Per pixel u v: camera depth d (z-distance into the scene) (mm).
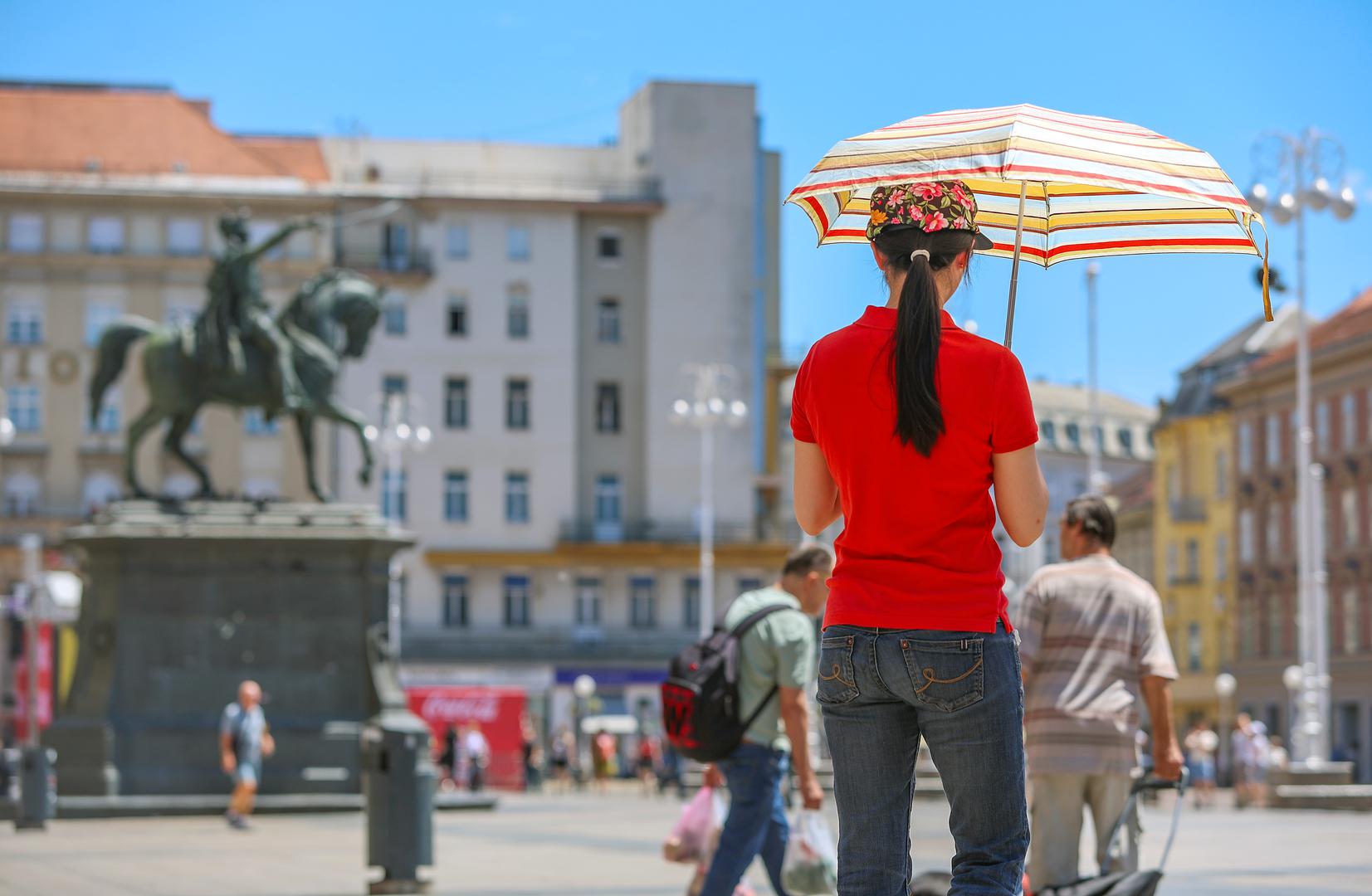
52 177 87188
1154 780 9461
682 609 89812
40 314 86750
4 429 53500
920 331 5195
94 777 29844
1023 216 6750
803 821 9836
